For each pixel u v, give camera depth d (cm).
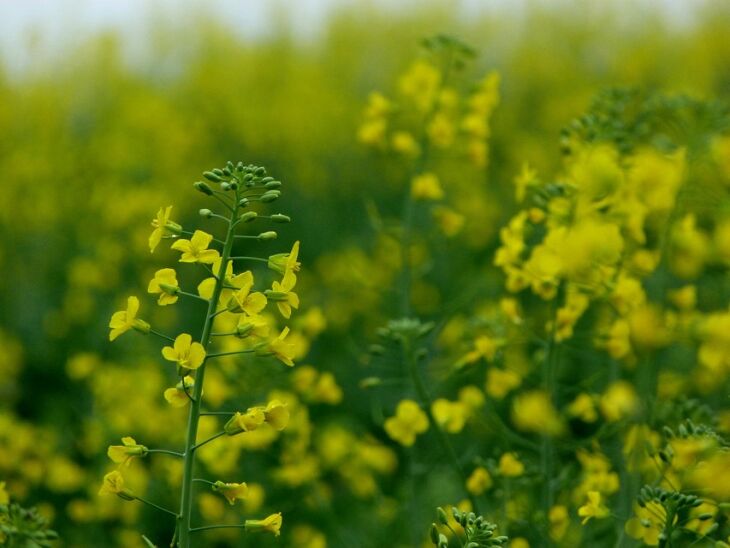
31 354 164
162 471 108
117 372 122
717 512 79
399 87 107
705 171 88
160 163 256
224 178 73
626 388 89
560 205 86
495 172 273
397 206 245
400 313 107
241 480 106
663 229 88
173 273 73
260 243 221
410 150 107
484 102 106
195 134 285
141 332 72
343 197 269
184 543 72
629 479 86
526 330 89
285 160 300
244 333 72
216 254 72
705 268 88
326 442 105
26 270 204
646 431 82
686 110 92
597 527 88
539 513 87
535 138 285
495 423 90
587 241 82
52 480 111
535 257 85
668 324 82
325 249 221
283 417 72
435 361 123
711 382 92
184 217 238
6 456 110
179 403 72
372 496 106
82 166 262
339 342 160
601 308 102
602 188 85
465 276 175
